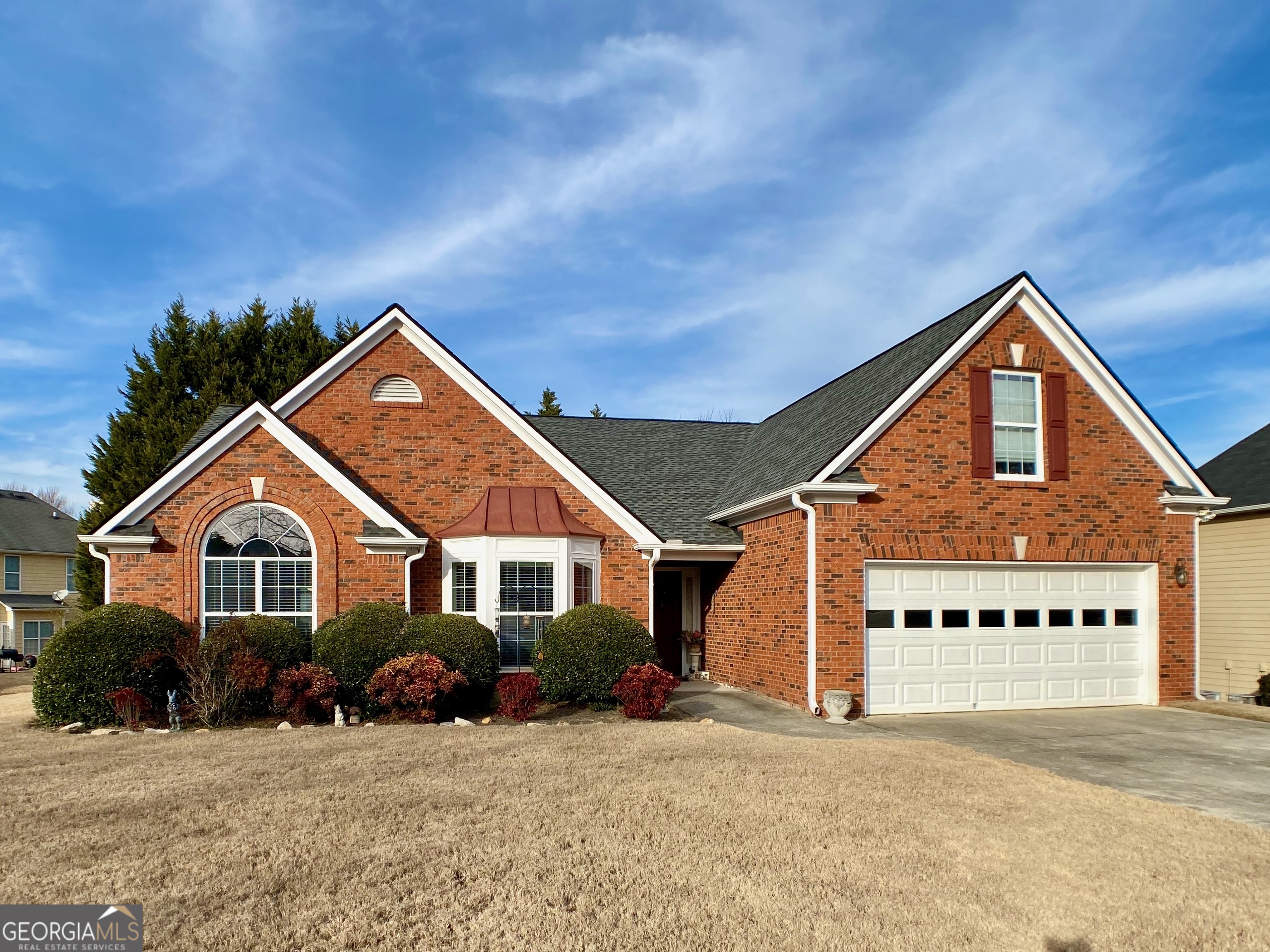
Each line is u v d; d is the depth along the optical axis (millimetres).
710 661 19938
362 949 5410
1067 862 7141
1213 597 19172
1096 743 12781
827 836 7633
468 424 17484
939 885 6582
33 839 7246
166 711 13094
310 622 15219
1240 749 12391
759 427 24016
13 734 12070
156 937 5496
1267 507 17453
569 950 5461
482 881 6465
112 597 14586
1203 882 6758
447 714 13836
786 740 11945
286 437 15328
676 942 5598
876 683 15227
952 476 15750
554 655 14555
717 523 18953
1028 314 16391
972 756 11172
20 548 40062
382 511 15523
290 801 8391
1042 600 16219
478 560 16062
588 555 16812
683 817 8070
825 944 5613
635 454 22172
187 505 14945
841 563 15164
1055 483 16203
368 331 17281
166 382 27094
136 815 7918
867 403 16875
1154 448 16703
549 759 10336
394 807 8211
